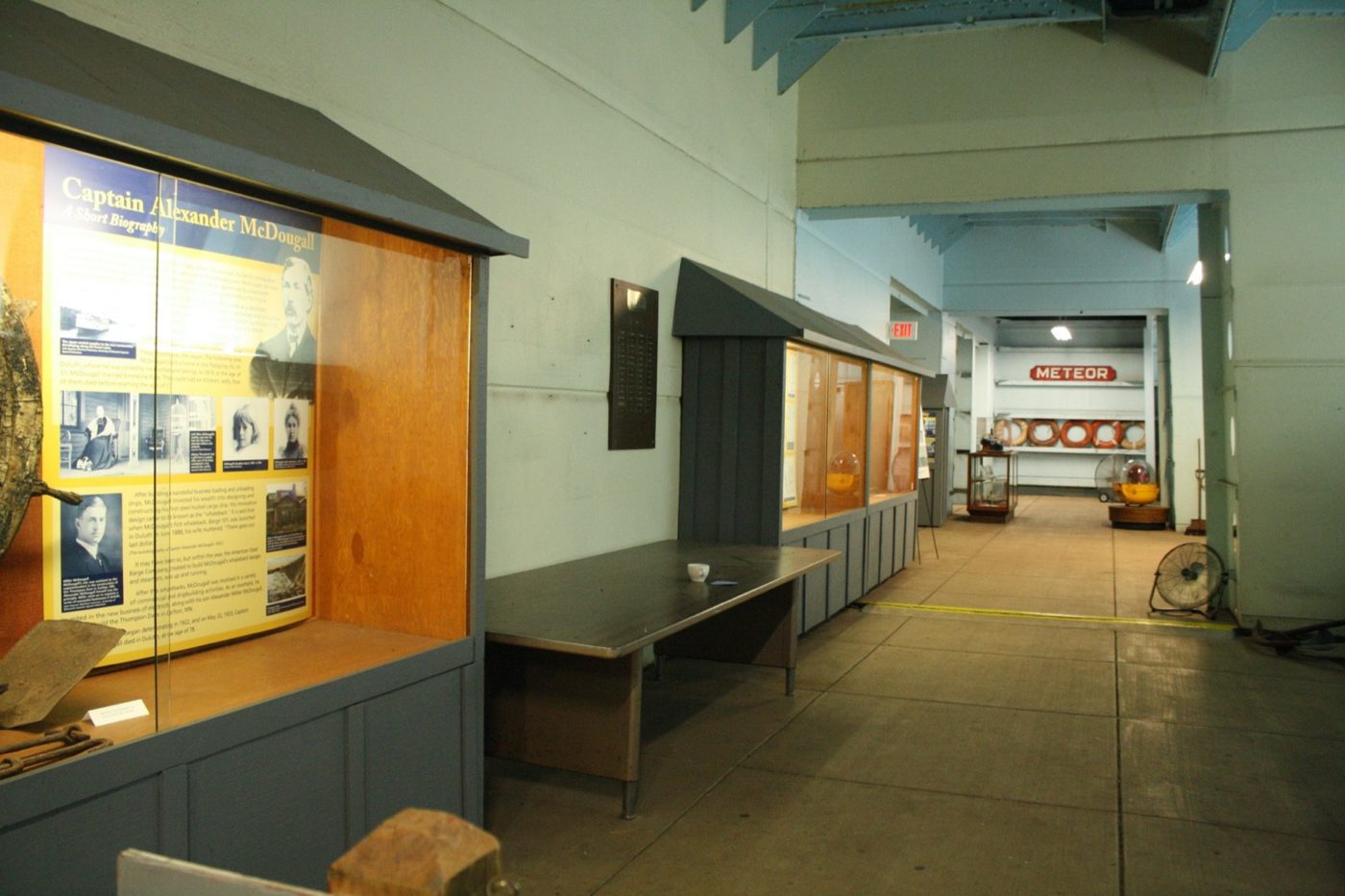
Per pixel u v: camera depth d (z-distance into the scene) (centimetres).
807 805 418
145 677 285
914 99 886
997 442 1828
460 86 452
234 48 337
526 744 416
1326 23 780
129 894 109
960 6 830
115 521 284
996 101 865
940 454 1634
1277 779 455
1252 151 796
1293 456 775
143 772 236
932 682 623
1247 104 797
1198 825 401
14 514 248
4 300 241
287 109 340
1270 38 792
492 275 476
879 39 894
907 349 1688
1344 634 754
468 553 341
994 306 1633
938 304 1606
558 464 539
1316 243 777
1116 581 1025
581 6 550
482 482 343
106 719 248
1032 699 587
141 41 304
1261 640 726
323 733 287
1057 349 2416
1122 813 412
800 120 918
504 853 368
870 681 624
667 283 660
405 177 335
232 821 260
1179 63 813
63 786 219
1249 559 784
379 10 402
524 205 500
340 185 274
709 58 726
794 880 349
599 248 572
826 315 991
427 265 340
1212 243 877
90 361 274
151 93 256
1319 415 770
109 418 280
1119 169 830
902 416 1077
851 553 836
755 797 426
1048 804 422
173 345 296
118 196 269
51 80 217
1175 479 1587
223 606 321
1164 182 818
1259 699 591
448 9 442
